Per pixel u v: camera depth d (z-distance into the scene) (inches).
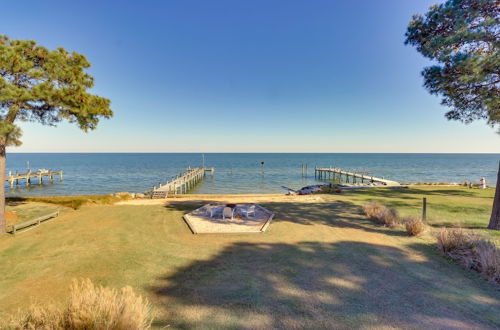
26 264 255.1
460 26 309.1
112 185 1505.9
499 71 307.0
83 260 265.0
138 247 305.0
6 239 334.0
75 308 134.6
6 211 446.6
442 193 742.5
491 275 215.8
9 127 314.2
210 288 205.8
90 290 144.6
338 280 216.1
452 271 231.3
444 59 319.0
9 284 215.9
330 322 159.3
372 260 258.2
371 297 188.2
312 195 736.3
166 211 511.8
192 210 523.2
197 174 1841.8
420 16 370.9
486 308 172.6
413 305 176.9
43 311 138.3
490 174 2180.1
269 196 756.6
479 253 241.8
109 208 541.3
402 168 2942.9
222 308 176.9
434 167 3105.3
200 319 164.4
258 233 359.9
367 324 156.8
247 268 243.3
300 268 241.6
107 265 252.7
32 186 1491.1
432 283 208.7
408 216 422.9
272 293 196.2
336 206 550.6
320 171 2028.8
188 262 259.4
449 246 272.7
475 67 290.7
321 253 280.2
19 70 326.6
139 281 219.3
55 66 351.9
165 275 230.5
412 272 229.8
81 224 409.7
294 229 377.1
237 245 311.0
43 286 212.7
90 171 2517.2
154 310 175.2
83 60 398.0
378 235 344.2
